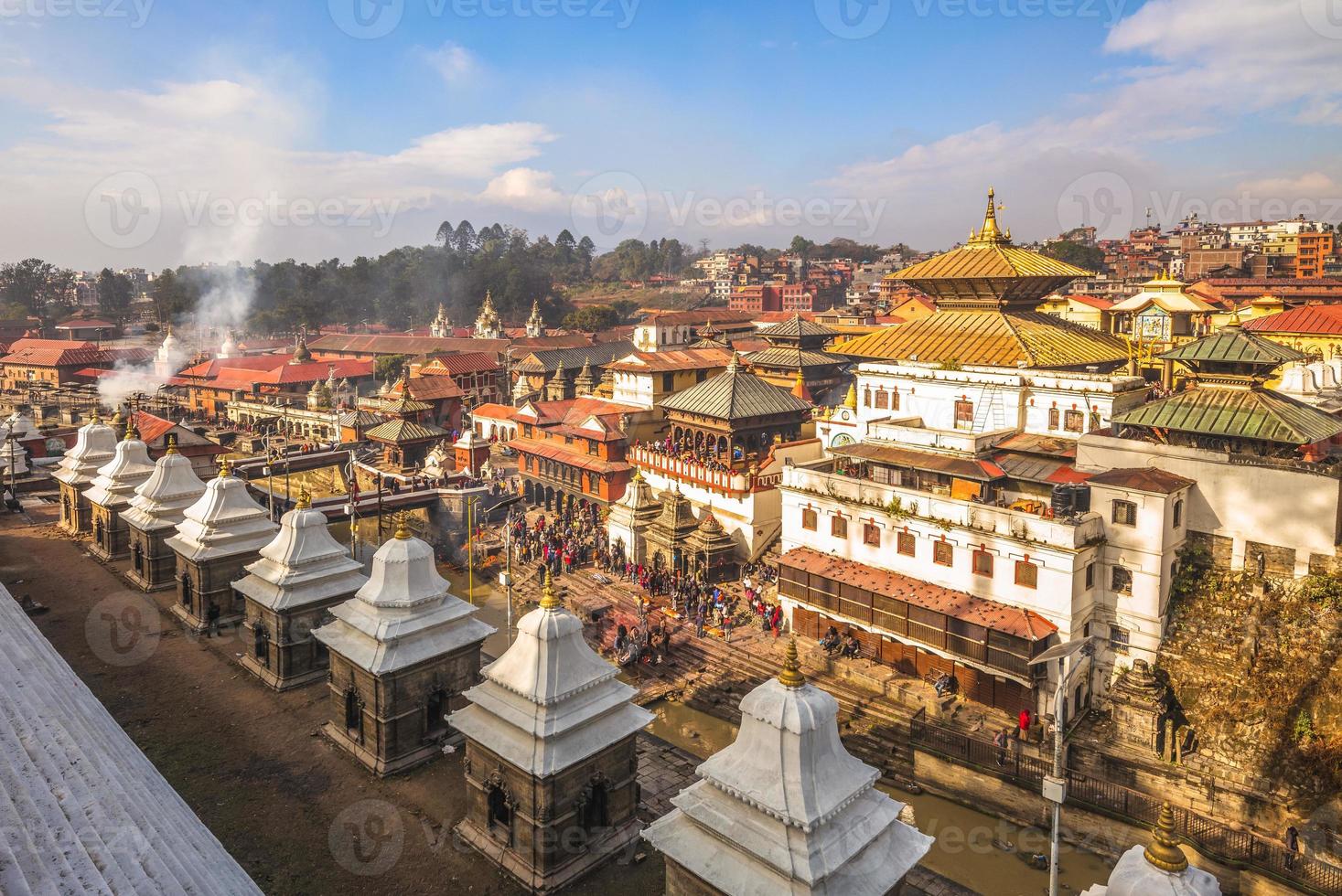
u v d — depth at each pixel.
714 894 19.03
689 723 39.72
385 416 86.25
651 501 57.84
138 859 14.49
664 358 80.38
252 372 123.38
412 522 65.31
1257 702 31.84
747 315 137.12
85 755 18.33
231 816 26.72
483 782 25.59
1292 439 33.84
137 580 45.72
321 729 32.03
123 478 49.22
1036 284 54.09
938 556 39.84
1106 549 36.22
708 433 66.88
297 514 36.03
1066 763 32.69
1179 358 38.22
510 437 87.44
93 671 35.78
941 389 50.75
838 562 43.78
